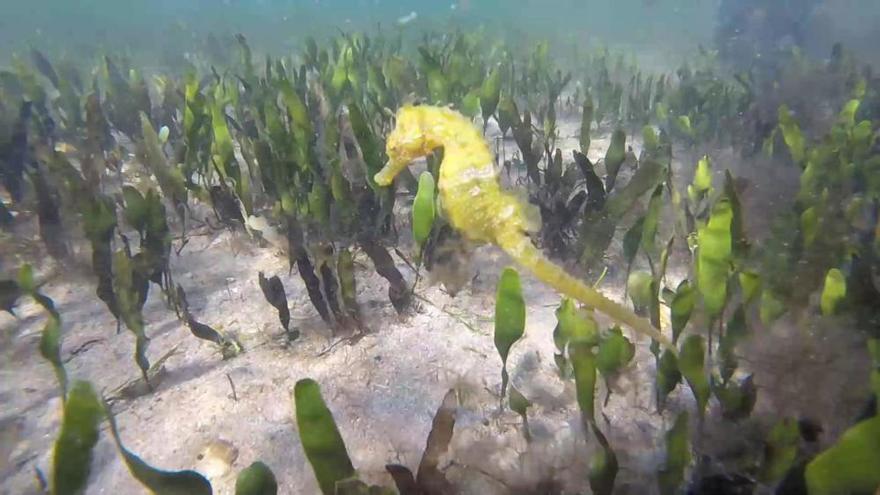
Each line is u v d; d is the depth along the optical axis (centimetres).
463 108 47
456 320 31
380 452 23
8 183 45
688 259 36
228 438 24
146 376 27
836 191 37
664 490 17
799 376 24
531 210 19
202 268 38
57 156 40
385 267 30
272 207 41
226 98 52
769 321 25
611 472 17
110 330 32
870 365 23
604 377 23
